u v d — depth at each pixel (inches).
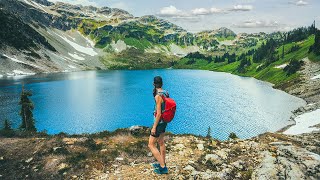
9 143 561.3
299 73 6289.4
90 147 534.6
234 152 489.7
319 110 3368.6
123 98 4987.7
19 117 3351.4
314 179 356.8
